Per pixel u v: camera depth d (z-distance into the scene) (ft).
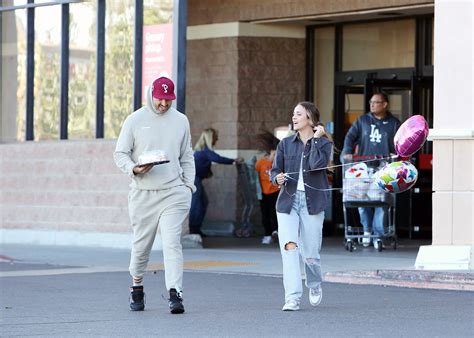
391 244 91.56
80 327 47.52
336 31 105.40
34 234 96.89
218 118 107.14
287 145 52.13
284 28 106.63
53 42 96.22
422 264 67.05
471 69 66.23
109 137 92.07
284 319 49.37
